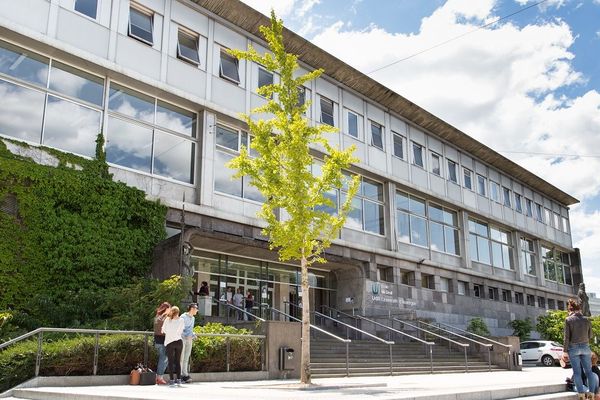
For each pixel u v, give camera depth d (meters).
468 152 40.28
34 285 17.11
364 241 30.14
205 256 23.39
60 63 19.69
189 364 13.42
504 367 23.75
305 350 12.63
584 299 32.06
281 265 26.55
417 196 34.91
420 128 35.94
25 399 10.02
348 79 30.45
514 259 43.53
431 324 28.45
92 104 20.20
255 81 25.89
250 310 23.69
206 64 23.98
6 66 18.28
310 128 13.93
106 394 8.77
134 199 20.05
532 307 43.44
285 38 27.02
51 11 19.36
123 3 21.66
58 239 17.86
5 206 17.11
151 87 21.73
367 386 11.95
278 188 13.56
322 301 28.36
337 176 13.94
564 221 52.66
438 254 35.28
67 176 18.45
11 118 17.97
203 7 24.38
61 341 12.30
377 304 28.80
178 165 22.45
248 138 25.19
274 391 9.91
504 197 43.72
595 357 10.93
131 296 16.91
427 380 14.92
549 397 10.60
